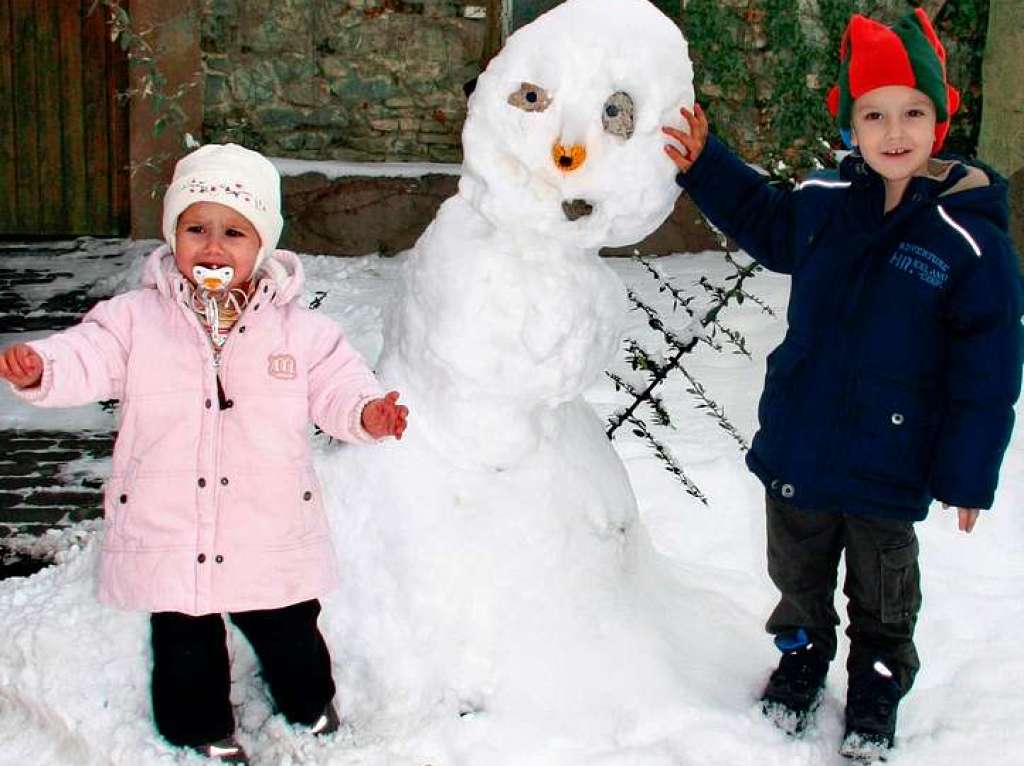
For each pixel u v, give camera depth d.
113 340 2.58
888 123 2.62
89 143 9.09
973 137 8.32
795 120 8.45
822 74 8.41
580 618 2.93
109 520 2.59
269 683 2.76
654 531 3.77
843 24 8.34
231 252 2.59
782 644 2.97
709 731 2.76
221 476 2.56
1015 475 4.16
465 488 2.93
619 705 2.82
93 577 3.14
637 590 3.13
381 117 8.67
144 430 2.56
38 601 3.09
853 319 2.71
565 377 2.83
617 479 3.16
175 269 2.65
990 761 2.80
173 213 2.60
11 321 6.59
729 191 2.88
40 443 4.84
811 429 2.76
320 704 2.73
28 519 4.10
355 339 5.36
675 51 2.77
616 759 2.67
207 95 8.48
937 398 2.69
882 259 2.69
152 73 7.74
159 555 2.52
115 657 2.88
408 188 8.27
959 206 2.63
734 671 3.05
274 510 2.59
